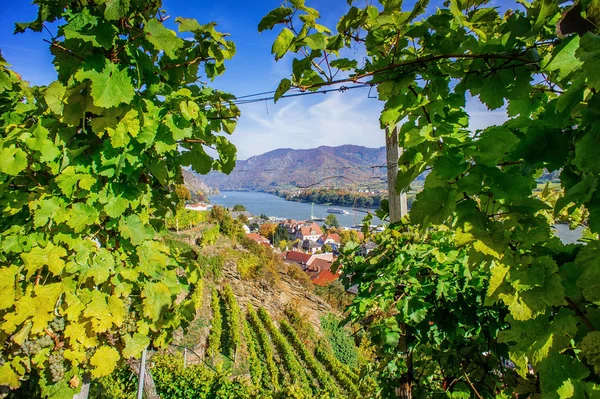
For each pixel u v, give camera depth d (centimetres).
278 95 153
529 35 118
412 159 135
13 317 153
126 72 161
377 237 312
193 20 180
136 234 186
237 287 2583
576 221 189
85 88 161
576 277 91
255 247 3519
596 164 80
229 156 229
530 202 95
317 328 2444
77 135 179
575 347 84
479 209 106
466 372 258
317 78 146
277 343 1958
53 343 162
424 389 280
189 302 224
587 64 77
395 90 132
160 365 1081
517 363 91
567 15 93
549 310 90
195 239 2916
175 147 183
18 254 175
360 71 146
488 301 93
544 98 140
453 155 104
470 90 141
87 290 171
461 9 127
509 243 98
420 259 264
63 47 161
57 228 173
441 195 104
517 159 104
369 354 2155
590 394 76
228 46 204
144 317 191
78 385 172
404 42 132
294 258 5475
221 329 1895
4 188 192
